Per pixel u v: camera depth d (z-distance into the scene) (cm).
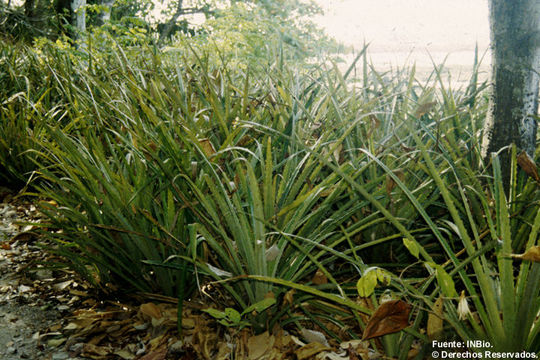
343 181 212
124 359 206
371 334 162
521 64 223
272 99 277
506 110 229
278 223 209
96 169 230
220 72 300
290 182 214
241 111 282
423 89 289
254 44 646
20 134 391
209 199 216
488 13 232
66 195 291
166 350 208
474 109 294
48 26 1098
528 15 217
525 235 213
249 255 196
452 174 242
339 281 246
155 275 255
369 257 249
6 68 490
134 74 337
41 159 388
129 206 229
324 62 324
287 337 208
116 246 237
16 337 223
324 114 286
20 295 261
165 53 455
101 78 413
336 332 220
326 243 225
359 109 261
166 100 292
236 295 205
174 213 226
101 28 653
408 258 250
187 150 226
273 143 247
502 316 164
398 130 270
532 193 220
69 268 268
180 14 1229
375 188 239
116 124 271
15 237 308
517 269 214
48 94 418
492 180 236
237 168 204
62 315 243
